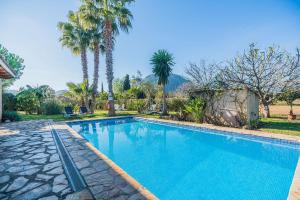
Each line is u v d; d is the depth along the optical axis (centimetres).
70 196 264
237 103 977
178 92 1684
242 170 492
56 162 406
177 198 359
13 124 1007
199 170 500
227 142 785
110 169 365
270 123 980
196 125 988
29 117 1440
